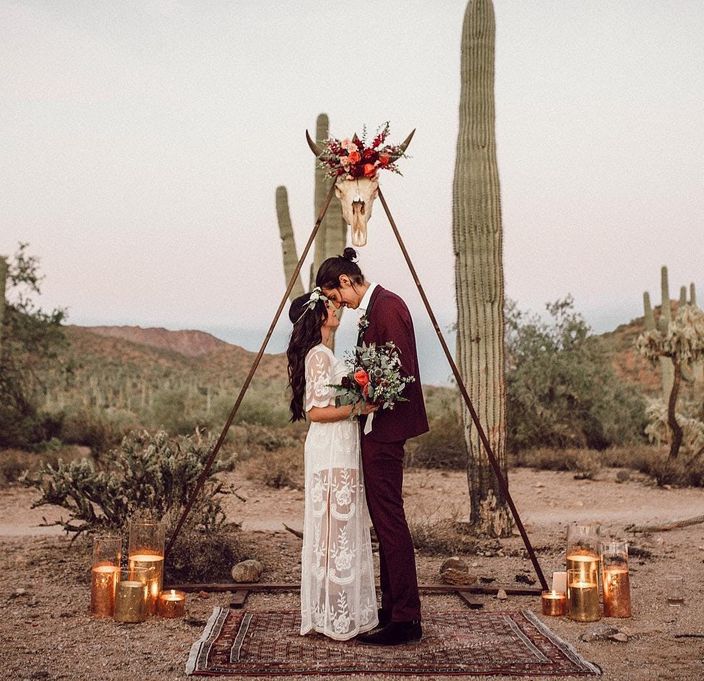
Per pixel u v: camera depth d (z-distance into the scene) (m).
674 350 14.38
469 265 8.29
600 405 19.34
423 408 4.84
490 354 8.23
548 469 15.51
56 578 6.31
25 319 20.62
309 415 4.80
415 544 7.58
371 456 4.67
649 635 4.88
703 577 6.53
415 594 4.59
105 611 5.23
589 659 4.35
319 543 4.69
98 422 19.36
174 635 4.79
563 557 7.34
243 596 5.67
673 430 14.54
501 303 8.30
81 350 90.38
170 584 6.08
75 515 7.02
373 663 4.17
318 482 4.73
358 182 5.43
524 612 5.31
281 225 15.25
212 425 22.53
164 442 7.28
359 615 4.64
